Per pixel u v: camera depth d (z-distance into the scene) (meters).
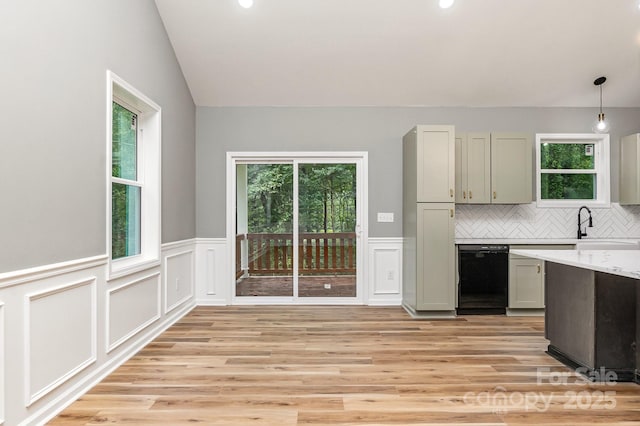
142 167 3.65
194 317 4.31
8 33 1.87
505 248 4.36
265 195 5.02
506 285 4.38
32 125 2.03
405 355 3.12
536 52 4.17
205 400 2.36
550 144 5.05
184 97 4.50
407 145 4.66
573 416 2.18
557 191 5.06
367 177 4.92
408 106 4.93
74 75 2.37
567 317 2.92
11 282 1.87
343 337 3.59
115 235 3.20
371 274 4.92
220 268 4.94
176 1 3.63
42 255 2.10
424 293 4.25
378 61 4.30
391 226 4.93
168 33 3.95
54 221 2.20
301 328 3.88
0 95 1.83
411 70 4.41
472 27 3.88
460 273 4.34
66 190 2.30
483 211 4.92
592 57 4.23
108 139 2.75
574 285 2.85
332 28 3.91
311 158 4.99
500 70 4.41
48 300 2.16
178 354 3.15
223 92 4.73
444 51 4.16
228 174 4.93
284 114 4.93
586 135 4.94
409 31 3.93
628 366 2.64
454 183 4.36
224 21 3.83
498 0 3.63
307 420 2.12
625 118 4.94
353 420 2.12
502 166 4.60
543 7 3.69
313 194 5.02
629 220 4.96
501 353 3.17
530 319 4.23
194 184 4.88
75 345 2.40
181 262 4.39
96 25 2.62
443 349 3.26
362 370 2.81
